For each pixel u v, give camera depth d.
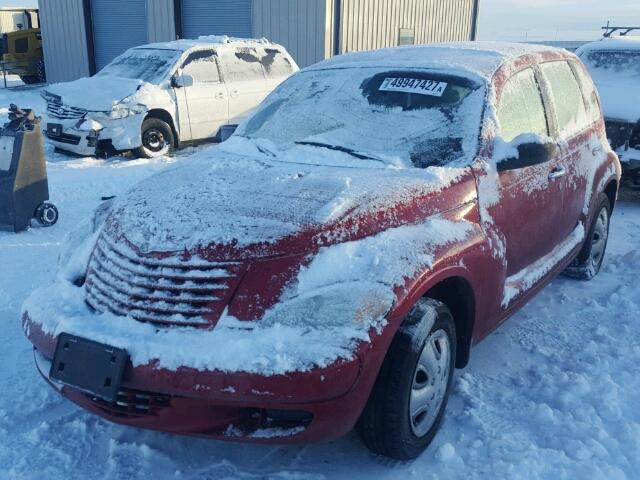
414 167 3.38
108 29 19.67
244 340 2.45
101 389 2.53
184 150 10.80
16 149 6.02
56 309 2.85
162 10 18.42
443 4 21.55
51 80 21.33
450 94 3.69
